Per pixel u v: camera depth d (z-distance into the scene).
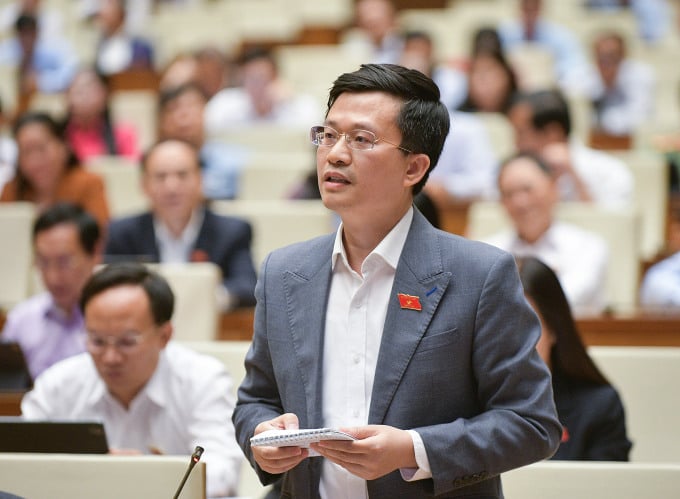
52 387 6.89
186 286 9.16
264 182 13.18
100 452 5.64
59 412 6.86
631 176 13.02
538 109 11.88
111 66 20.17
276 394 4.93
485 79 15.24
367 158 4.53
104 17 20.55
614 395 6.39
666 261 10.20
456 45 20.20
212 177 13.74
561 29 20.38
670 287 9.97
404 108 4.58
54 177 11.94
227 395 6.75
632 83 17.36
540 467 5.28
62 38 21.67
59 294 8.70
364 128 4.54
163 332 6.66
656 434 7.15
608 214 10.98
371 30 19.20
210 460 6.43
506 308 4.52
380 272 4.70
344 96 4.64
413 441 4.31
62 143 12.01
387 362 4.53
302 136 14.60
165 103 13.23
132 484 5.09
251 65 15.98
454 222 12.73
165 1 23.48
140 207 13.33
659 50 19.17
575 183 11.93
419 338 4.52
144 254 10.55
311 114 16.25
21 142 11.91
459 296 4.55
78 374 6.89
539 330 4.61
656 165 13.16
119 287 6.54
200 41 21.44
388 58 18.88
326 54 19.25
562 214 11.05
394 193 4.61
